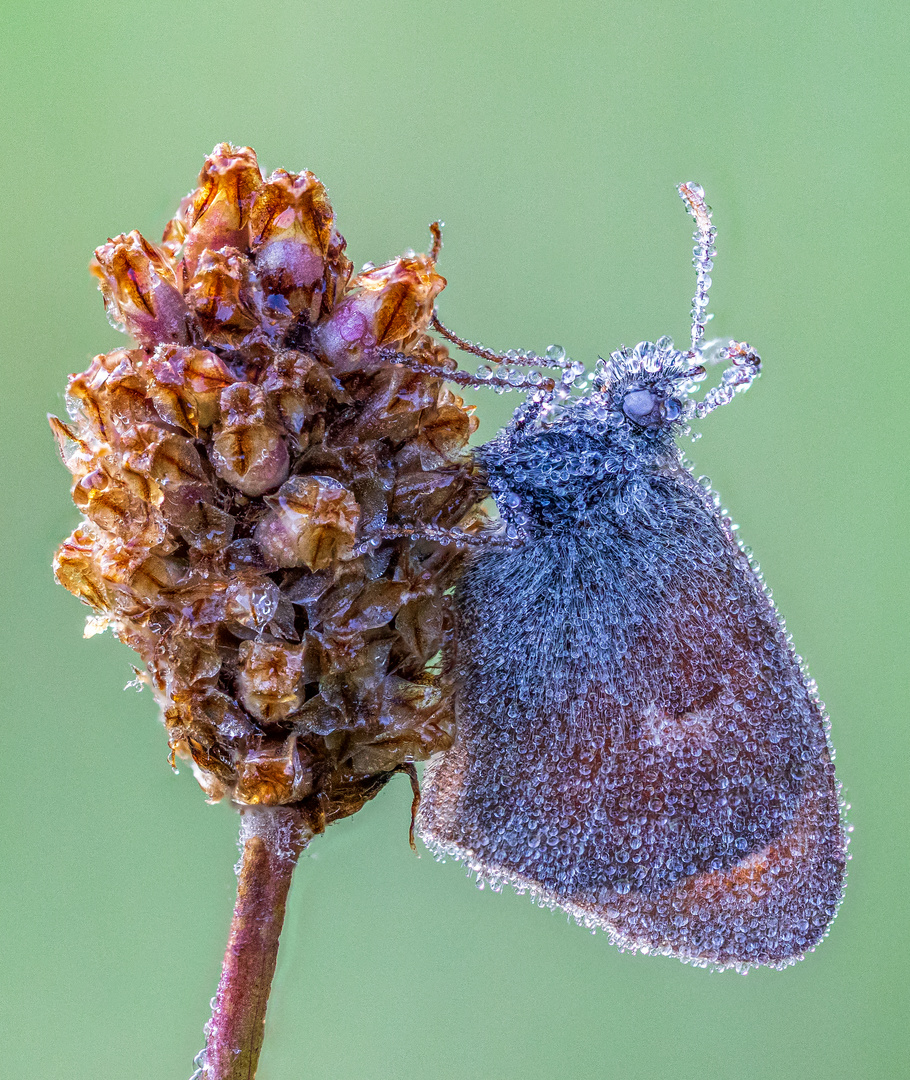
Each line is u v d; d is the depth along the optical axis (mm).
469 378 152
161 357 150
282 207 151
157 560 151
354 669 152
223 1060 152
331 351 151
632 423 155
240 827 154
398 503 152
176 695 151
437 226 152
